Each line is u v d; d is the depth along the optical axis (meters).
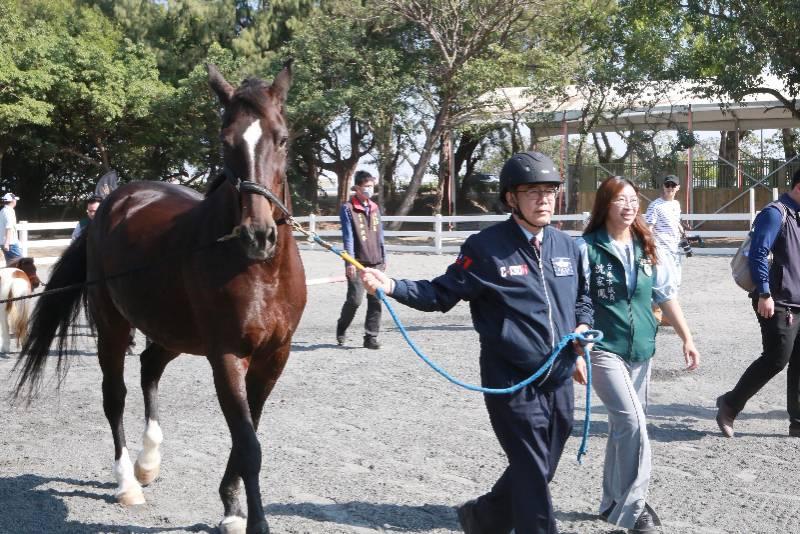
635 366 4.48
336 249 3.92
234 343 4.28
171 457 5.83
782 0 22.72
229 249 4.26
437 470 5.43
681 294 14.24
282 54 30.73
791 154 32.22
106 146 37.38
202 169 39.84
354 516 4.64
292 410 7.04
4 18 32.56
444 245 26.48
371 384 8.04
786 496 4.89
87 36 36.41
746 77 23.88
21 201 40.94
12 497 5.06
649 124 28.34
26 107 31.05
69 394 7.90
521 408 3.50
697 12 25.36
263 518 4.02
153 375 5.40
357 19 29.86
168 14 38.06
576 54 28.61
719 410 6.22
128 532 4.51
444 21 29.08
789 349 5.96
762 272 5.90
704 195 29.06
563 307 3.58
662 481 5.18
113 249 5.25
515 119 29.16
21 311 10.10
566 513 4.63
